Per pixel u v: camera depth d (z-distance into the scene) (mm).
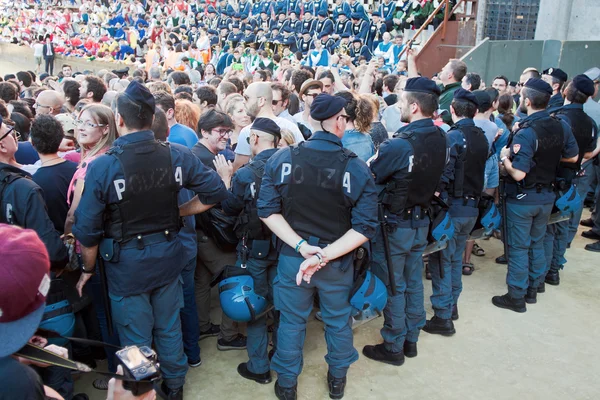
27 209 2428
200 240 3502
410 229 3240
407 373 3389
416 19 12828
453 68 4922
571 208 4211
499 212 4270
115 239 2535
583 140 4285
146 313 2672
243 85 6301
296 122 4621
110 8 25453
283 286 2875
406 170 3096
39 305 1338
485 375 3373
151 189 2527
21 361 1379
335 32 14266
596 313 4199
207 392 3162
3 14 31641
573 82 4336
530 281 4355
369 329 3977
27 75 8602
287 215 2795
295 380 2994
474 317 4125
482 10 11742
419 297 3500
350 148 3762
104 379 3158
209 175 2768
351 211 2758
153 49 18250
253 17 17891
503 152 4051
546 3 10711
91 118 2955
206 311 3750
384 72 8383
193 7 21984
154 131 3057
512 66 10039
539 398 3148
